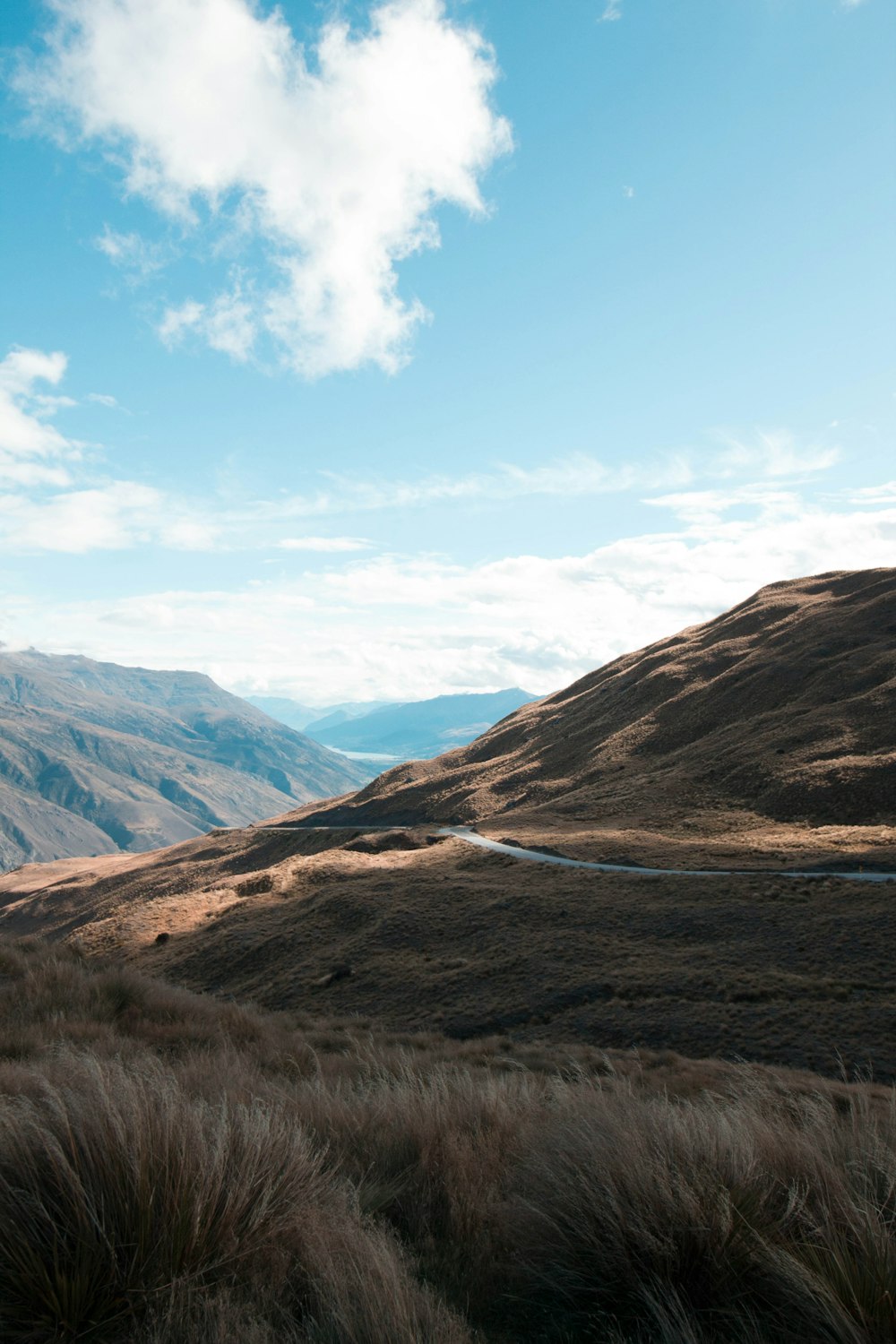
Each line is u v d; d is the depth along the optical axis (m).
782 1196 4.14
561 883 56.38
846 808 72.19
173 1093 4.62
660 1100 5.31
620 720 135.88
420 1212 4.59
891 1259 3.23
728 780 89.38
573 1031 31.08
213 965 56.31
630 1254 3.65
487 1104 6.63
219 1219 3.62
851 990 31.12
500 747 171.88
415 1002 38.94
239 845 160.00
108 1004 13.31
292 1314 3.18
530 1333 3.47
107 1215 3.41
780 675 116.75
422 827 108.81
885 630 119.25
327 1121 5.99
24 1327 3.08
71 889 167.88
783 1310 3.30
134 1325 3.08
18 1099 4.65
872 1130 4.55
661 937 42.19
